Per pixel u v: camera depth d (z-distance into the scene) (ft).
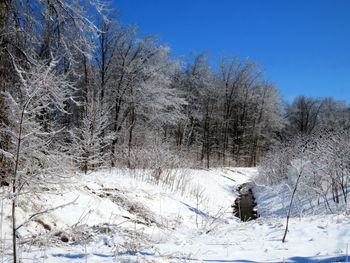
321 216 19.22
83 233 15.47
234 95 109.60
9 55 19.63
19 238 13.39
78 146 28.99
